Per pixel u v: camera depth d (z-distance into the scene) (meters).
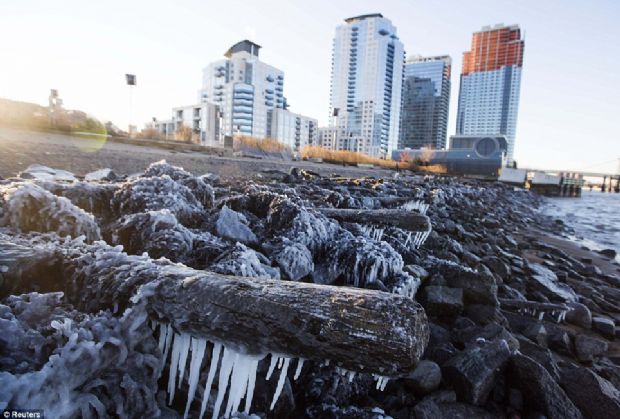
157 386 2.53
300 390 3.18
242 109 116.94
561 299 7.44
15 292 2.75
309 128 137.50
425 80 180.38
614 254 14.84
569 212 37.41
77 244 3.38
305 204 7.86
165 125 93.06
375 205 11.12
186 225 5.61
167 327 2.55
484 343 4.03
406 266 5.85
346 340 2.25
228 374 2.44
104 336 2.27
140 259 2.97
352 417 2.88
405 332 2.27
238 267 3.74
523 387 3.60
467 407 3.48
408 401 3.42
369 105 156.25
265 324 2.31
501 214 23.64
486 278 5.79
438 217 13.62
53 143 17.95
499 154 84.75
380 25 157.25
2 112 28.09
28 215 3.84
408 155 94.12
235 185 11.55
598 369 4.84
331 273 5.30
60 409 1.93
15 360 2.05
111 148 21.33
